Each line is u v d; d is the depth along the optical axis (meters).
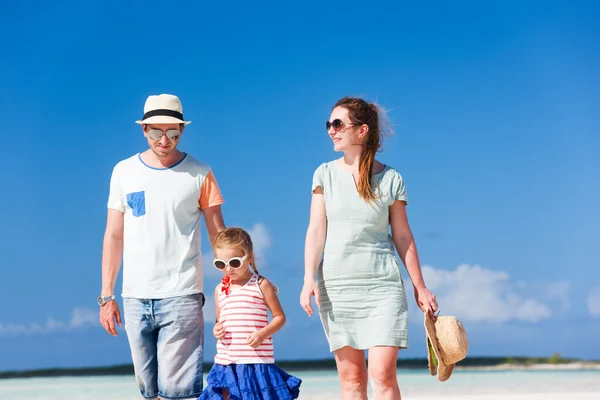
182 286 5.32
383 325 5.01
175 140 5.38
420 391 10.84
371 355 5.01
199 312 5.38
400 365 15.09
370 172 5.23
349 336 5.10
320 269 5.27
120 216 5.51
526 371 13.99
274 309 5.16
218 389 5.03
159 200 5.37
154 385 5.41
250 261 5.22
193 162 5.54
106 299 5.48
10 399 10.52
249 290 5.15
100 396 10.73
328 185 5.27
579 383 11.57
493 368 14.73
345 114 5.24
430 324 5.14
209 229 5.56
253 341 4.99
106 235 5.52
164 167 5.46
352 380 5.16
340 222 5.18
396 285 5.13
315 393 10.62
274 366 5.10
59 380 13.16
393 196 5.23
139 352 5.36
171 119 5.32
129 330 5.38
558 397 9.33
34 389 11.70
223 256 5.12
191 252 5.39
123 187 5.45
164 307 5.30
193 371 5.31
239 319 5.08
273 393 5.02
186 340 5.32
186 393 5.29
